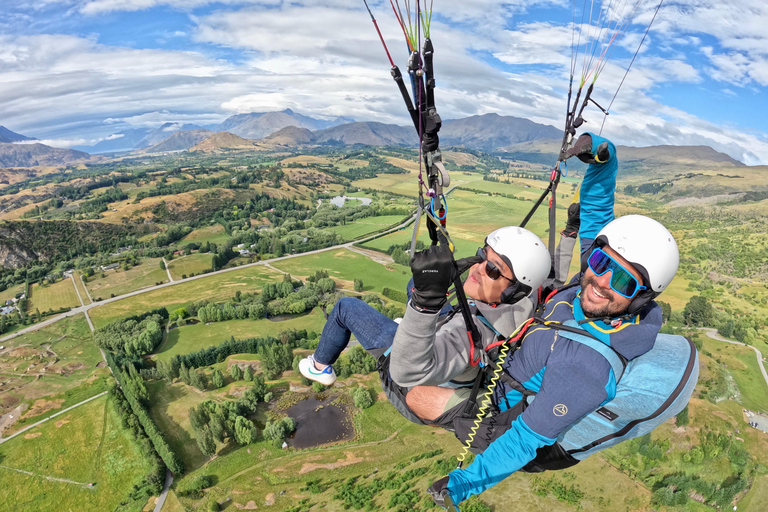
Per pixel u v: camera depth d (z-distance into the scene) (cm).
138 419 7725
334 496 5850
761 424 7144
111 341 10969
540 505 5000
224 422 7075
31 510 6438
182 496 6216
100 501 6438
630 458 5753
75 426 7900
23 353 11175
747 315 12519
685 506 5081
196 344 10438
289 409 7606
